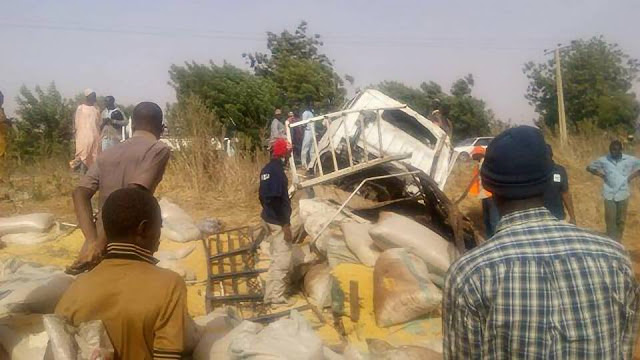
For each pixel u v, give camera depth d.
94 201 9.12
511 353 1.96
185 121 12.25
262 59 34.25
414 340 5.79
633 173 9.59
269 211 6.79
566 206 7.25
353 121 10.53
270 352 3.58
